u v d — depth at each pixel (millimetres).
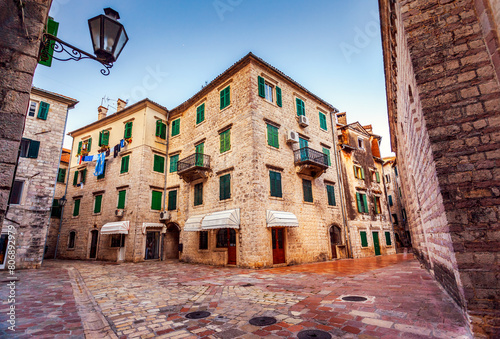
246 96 15414
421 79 4496
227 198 15016
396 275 9250
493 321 3355
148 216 18500
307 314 4996
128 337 4090
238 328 4391
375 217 22438
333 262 15531
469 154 3928
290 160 16438
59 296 6879
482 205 3715
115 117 21953
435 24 4555
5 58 2930
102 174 21469
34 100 15352
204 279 9641
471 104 4051
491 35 3977
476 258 3615
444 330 3906
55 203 23281
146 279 9789
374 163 24828
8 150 2719
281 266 13602
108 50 4176
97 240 19984
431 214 5969
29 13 3203
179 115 20938
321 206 17516
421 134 5168
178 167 18172
